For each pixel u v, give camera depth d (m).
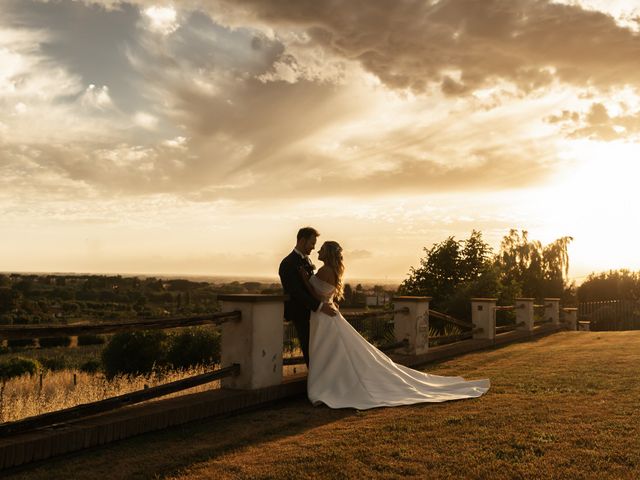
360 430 4.38
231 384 5.50
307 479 3.25
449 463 3.46
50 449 3.70
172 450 3.94
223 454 3.83
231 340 5.53
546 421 4.46
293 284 5.86
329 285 5.88
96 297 102.25
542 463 3.40
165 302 100.44
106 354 20.02
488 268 18.48
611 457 3.48
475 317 11.82
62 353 37.16
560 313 20.41
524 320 14.41
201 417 4.81
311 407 5.46
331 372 5.75
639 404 4.98
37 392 12.29
